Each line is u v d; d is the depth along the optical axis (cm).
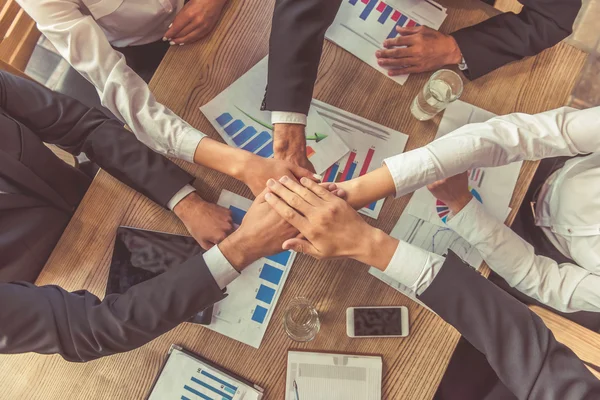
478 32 103
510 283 102
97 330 83
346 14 106
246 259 90
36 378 93
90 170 131
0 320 78
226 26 104
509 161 96
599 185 109
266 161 95
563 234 118
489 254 96
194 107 101
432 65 104
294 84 93
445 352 94
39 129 100
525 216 131
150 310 84
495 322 84
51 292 85
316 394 93
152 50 133
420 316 95
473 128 94
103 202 98
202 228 95
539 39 100
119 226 98
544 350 83
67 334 83
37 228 100
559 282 98
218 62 103
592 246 112
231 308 95
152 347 94
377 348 94
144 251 96
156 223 99
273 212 91
